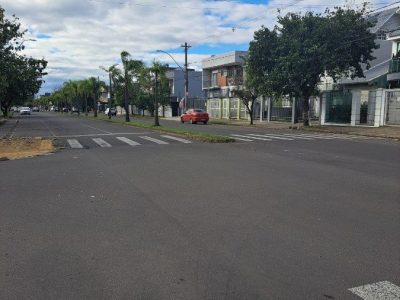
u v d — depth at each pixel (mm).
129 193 8406
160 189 8766
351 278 4312
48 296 3990
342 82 38594
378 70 36844
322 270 4516
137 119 54094
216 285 4188
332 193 8273
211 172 10891
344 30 29469
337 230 5887
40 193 8484
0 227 6191
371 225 6117
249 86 35750
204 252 5090
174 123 42031
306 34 29875
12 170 11656
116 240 5566
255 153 15195
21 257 4992
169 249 5207
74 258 4949
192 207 7234
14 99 64062
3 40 30531
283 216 6625
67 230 6020
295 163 12516
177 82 74375
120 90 63625
